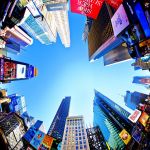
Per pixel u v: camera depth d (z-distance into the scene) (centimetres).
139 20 1780
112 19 2284
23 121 6950
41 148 4419
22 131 6556
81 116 13488
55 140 5678
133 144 6056
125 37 2233
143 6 1691
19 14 2686
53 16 11588
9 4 2122
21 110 11056
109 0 2005
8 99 8188
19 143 5562
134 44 2128
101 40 7325
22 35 8819
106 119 16150
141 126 4800
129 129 10969
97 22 7981
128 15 1827
